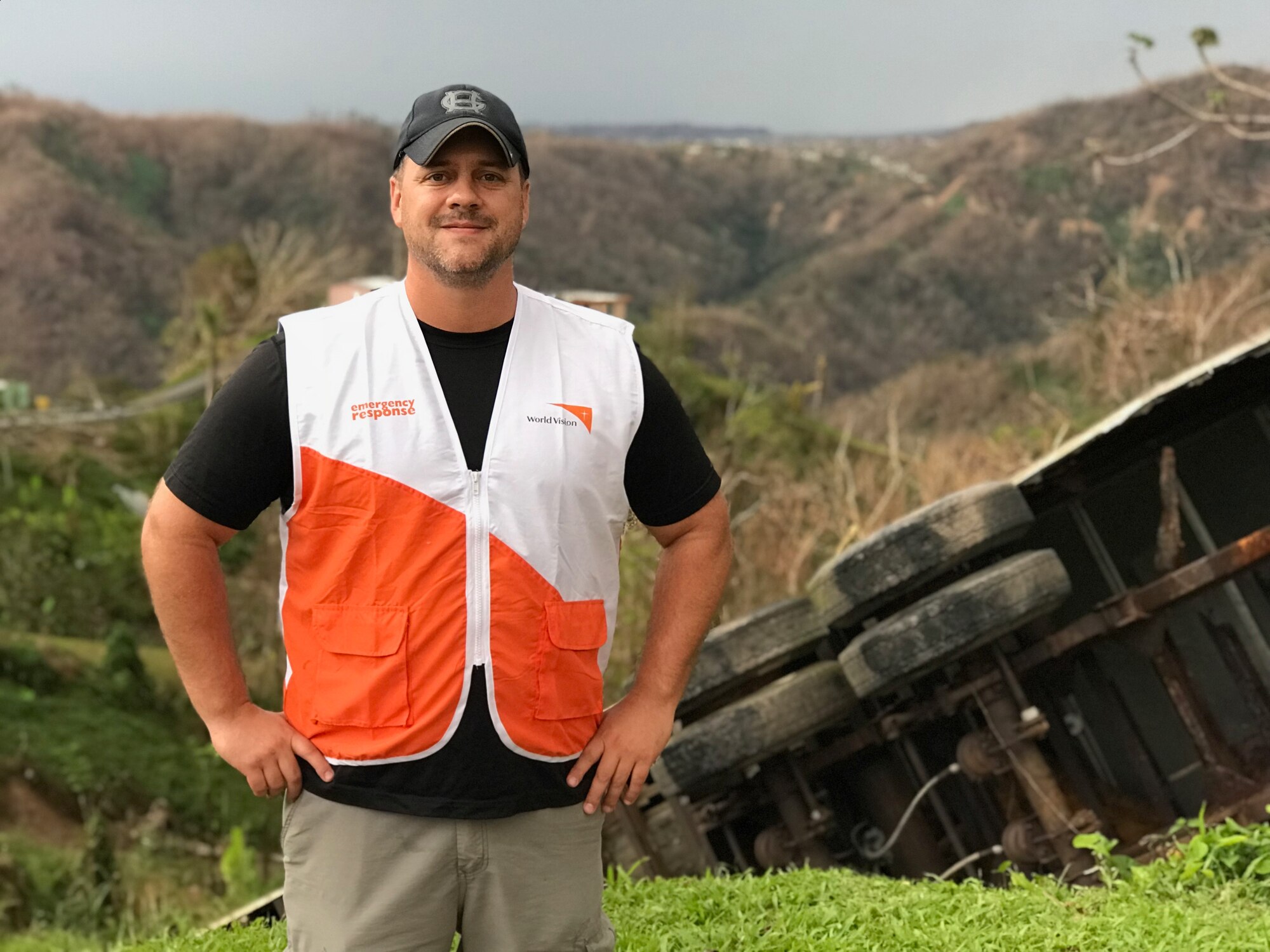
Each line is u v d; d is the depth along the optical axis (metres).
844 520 20.45
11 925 18.25
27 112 104.38
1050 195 88.75
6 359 87.50
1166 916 3.60
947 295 88.69
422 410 2.38
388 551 2.35
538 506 2.39
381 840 2.37
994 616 4.96
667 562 2.64
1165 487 5.15
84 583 34.19
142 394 52.75
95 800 23.39
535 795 2.42
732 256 105.25
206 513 2.37
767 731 5.15
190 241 102.06
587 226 104.19
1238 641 5.26
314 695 2.38
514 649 2.37
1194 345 28.72
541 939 2.46
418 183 2.36
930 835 5.57
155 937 4.59
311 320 2.44
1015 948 3.47
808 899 4.01
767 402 45.53
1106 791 5.42
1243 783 4.93
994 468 23.72
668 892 4.23
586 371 2.49
